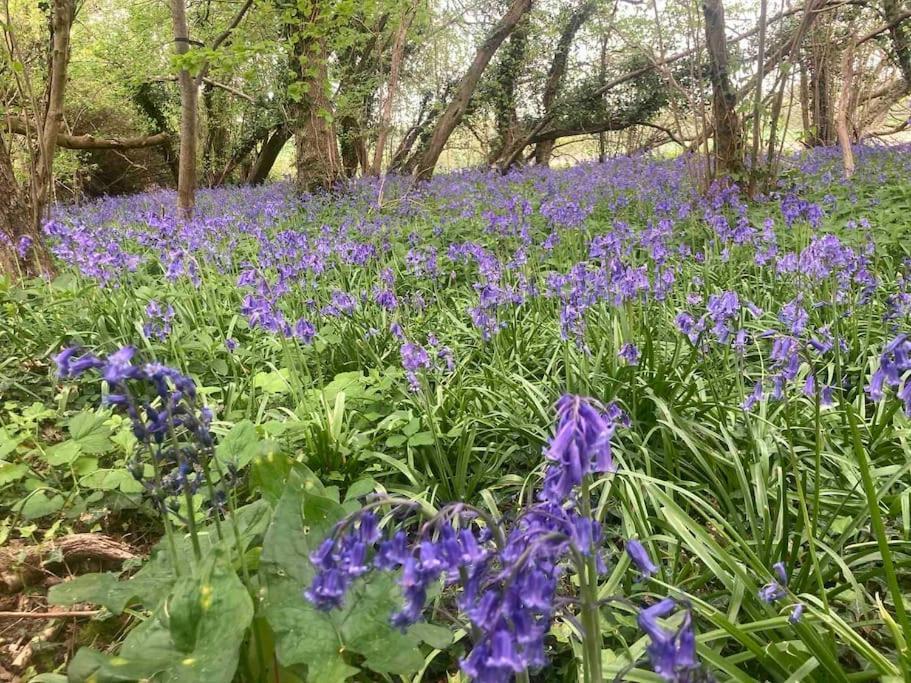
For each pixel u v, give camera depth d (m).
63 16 7.04
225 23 12.94
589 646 1.56
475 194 11.16
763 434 3.25
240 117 22.06
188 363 4.69
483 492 2.94
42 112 7.64
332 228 9.10
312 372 4.77
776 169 9.45
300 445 3.52
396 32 12.74
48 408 4.29
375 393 4.03
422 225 8.80
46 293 5.73
